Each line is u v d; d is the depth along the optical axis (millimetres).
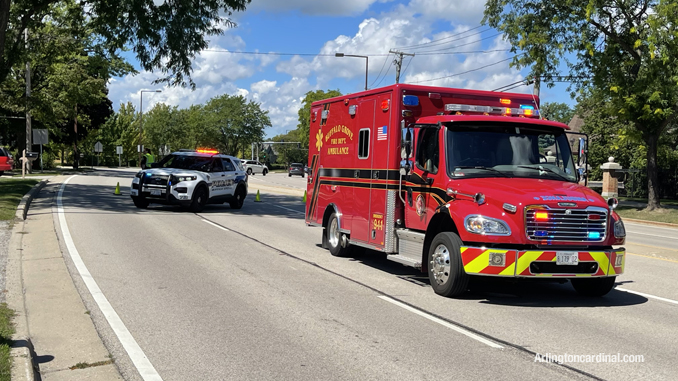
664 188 41656
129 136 91750
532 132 9195
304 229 16469
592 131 48812
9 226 14242
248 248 12516
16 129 49750
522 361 5637
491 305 8055
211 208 22469
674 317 7570
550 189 8164
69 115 44125
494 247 7816
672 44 24812
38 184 28125
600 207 7992
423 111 9906
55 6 31875
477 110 9844
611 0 27344
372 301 8016
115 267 9805
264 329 6527
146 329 6434
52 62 40219
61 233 13430
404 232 9586
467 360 5629
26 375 4609
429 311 7551
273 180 57062
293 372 5199
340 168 11789
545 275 7742
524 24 28578
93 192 26344
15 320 6488
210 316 7016
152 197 19781
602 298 8766
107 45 25219
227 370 5227
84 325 6500
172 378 5008
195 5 21641
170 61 21906
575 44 28656
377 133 10352
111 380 4938
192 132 106250
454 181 8578
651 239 18734
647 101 27109
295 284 9000
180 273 9531
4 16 18266
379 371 5266
